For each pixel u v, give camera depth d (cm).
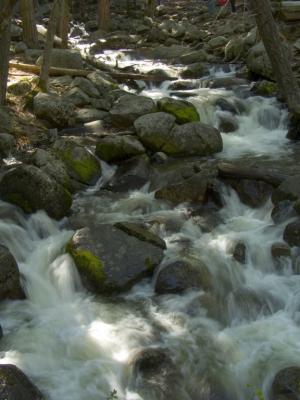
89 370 451
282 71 931
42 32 1628
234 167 739
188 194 725
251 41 1348
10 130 857
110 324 511
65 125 927
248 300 545
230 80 1186
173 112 918
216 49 1495
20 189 679
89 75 1130
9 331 498
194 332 500
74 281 568
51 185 681
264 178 714
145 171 800
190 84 1194
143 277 567
